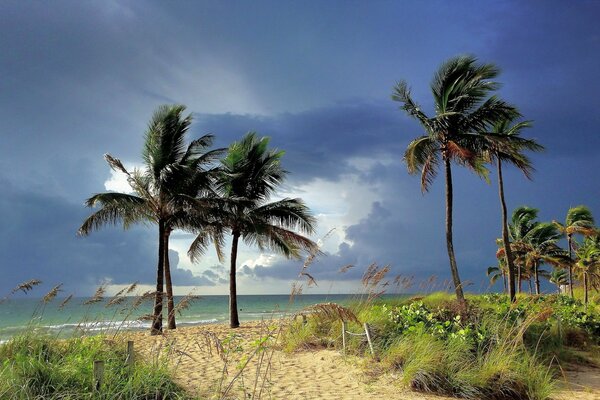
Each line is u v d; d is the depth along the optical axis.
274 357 10.59
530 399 7.79
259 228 22.22
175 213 20.55
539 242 39.34
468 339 9.45
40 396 5.67
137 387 6.54
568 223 37.38
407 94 18.94
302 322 11.74
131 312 7.79
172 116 19.78
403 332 10.18
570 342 12.98
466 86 18.12
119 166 19.36
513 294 23.00
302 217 22.75
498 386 7.93
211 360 10.50
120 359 7.74
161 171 19.62
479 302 15.48
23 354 7.09
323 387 8.16
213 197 21.84
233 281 22.06
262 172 23.39
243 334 14.41
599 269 35.41
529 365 8.73
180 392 7.04
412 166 19.11
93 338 8.34
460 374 8.05
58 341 8.33
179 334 15.72
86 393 5.94
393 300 14.72
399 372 8.77
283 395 7.61
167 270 20.97
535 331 11.97
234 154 22.66
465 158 17.72
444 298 15.01
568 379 9.55
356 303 12.55
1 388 5.69
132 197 19.22
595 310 17.12
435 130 18.48
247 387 8.03
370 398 7.48
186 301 7.23
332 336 11.39
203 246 25.45
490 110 18.28
